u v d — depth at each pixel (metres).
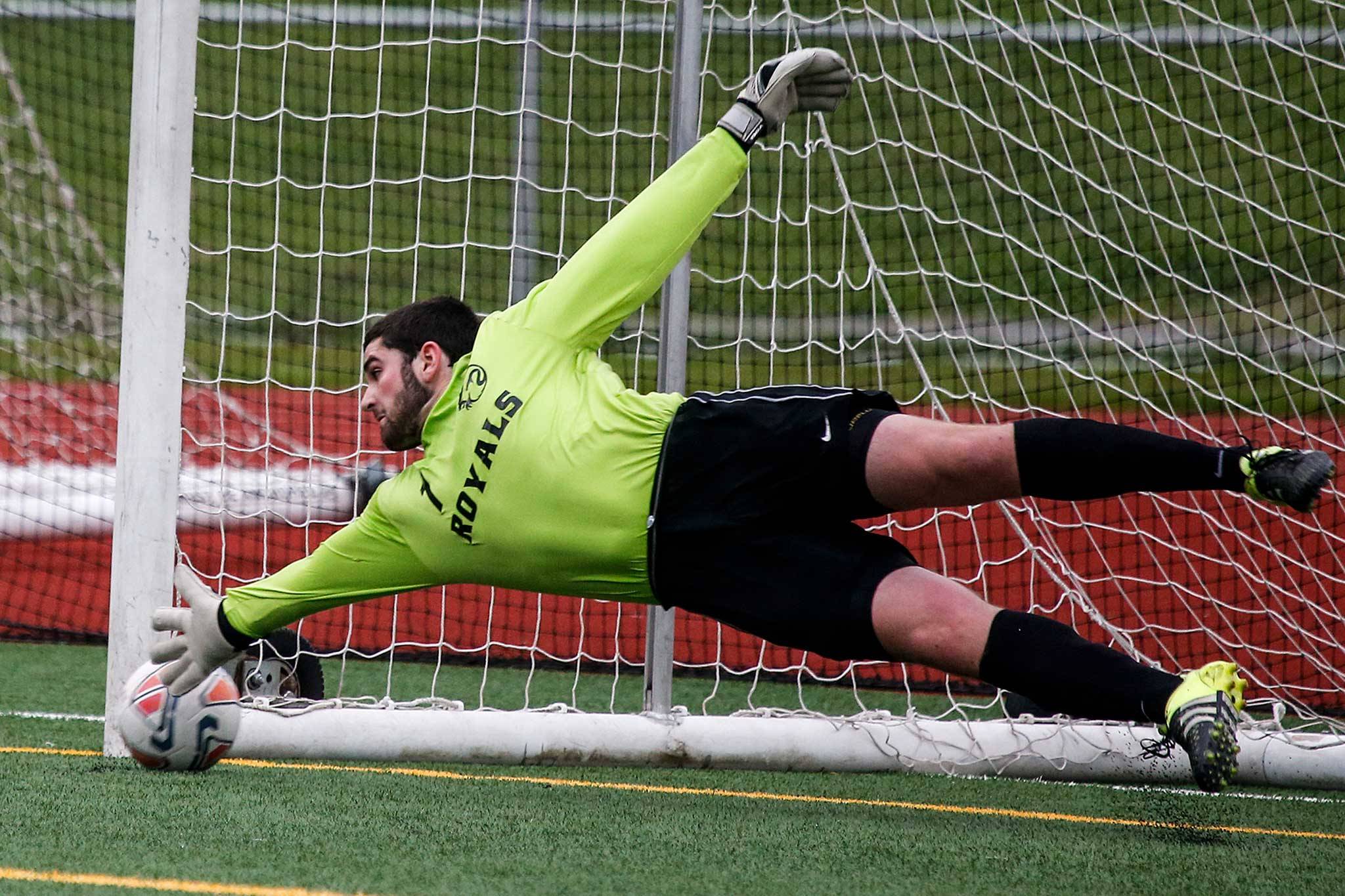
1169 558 24.09
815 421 10.61
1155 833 12.50
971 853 11.21
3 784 12.28
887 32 20.42
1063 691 9.86
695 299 33.56
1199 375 28.62
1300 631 19.80
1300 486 9.38
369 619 23.47
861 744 15.09
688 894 9.41
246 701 14.71
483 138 42.84
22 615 23.06
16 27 44.34
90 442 31.58
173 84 13.84
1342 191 32.88
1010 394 31.72
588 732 14.83
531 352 11.15
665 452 10.77
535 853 10.46
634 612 24.25
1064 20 25.67
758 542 10.66
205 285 37.94
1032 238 35.94
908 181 36.44
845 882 9.97
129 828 10.70
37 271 34.16
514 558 11.01
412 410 11.34
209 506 22.16
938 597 10.18
